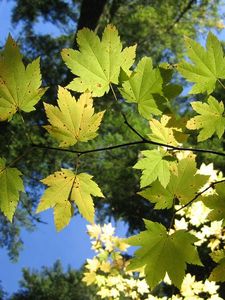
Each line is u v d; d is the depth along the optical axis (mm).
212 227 3035
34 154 8188
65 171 1295
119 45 1248
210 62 1316
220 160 9203
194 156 1427
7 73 1203
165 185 1404
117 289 3553
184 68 1321
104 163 9430
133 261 1351
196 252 1324
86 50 1242
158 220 11289
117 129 9141
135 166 1417
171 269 1337
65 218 1303
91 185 1296
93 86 1261
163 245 1354
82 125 1255
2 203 1292
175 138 1412
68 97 1238
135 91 1317
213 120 1382
